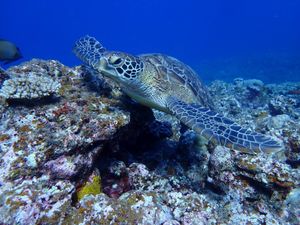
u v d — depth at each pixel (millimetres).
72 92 788
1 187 511
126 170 759
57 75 846
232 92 2318
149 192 573
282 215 725
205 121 777
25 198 469
